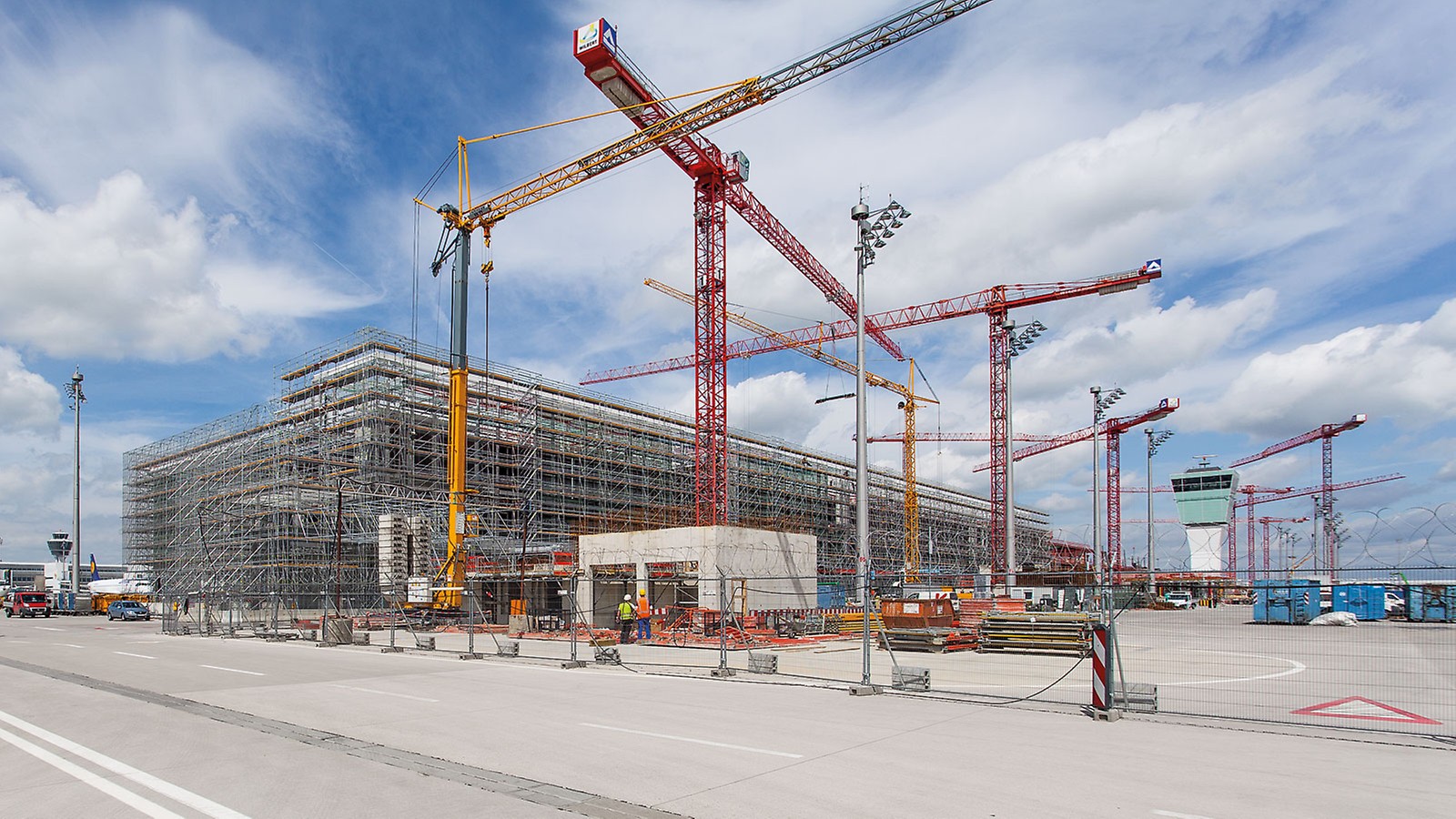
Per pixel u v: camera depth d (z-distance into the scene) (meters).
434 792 8.70
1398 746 11.06
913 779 9.12
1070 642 24.39
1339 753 10.55
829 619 34.34
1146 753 10.46
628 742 11.34
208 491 58.56
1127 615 60.31
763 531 41.41
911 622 26.98
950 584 81.31
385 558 47.97
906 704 14.88
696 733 12.02
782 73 52.22
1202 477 95.12
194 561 54.56
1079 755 10.34
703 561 38.31
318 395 60.47
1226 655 25.95
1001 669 21.41
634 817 7.77
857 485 27.89
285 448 55.88
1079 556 139.38
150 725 13.03
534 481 65.25
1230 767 9.70
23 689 18.00
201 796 8.55
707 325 59.97
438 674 20.64
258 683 18.77
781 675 19.78
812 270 75.19
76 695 16.83
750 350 97.00
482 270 60.62
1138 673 20.72
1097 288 76.56
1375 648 28.41
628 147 56.66
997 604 35.44
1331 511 117.50
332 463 54.91
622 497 71.44
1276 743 11.25
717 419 60.00
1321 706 15.09
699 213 61.53
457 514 45.50
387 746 11.17
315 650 29.62
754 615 34.78
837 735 11.75
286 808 8.09
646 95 54.09
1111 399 57.25
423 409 60.47
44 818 7.85
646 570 40.34
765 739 11.48
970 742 11.24
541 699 15.80
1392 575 22.44
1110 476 115.56
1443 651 27.42
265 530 52.12
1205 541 94.06
